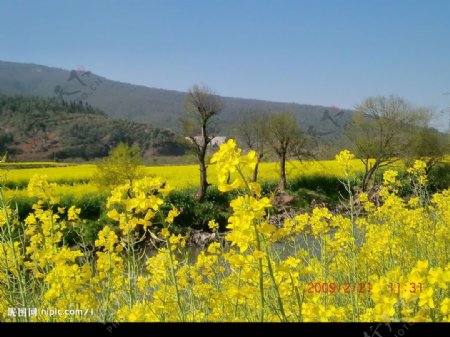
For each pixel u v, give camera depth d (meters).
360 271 5.31
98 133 119.06
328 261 5.43
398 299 3.07
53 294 4.06
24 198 22.41
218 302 4.39
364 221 6.62
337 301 4.73
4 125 118.06
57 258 4.21
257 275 3.53
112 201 4.35
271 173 33.81
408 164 27.89
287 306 4.12
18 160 100.75
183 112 26.55
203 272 5.43
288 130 29.36
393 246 5.29
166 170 40.56
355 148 30.73
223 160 3.16
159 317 3.76
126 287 4.88
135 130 128.00
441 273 2.92
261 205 3.11
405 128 29.52
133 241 4.84
